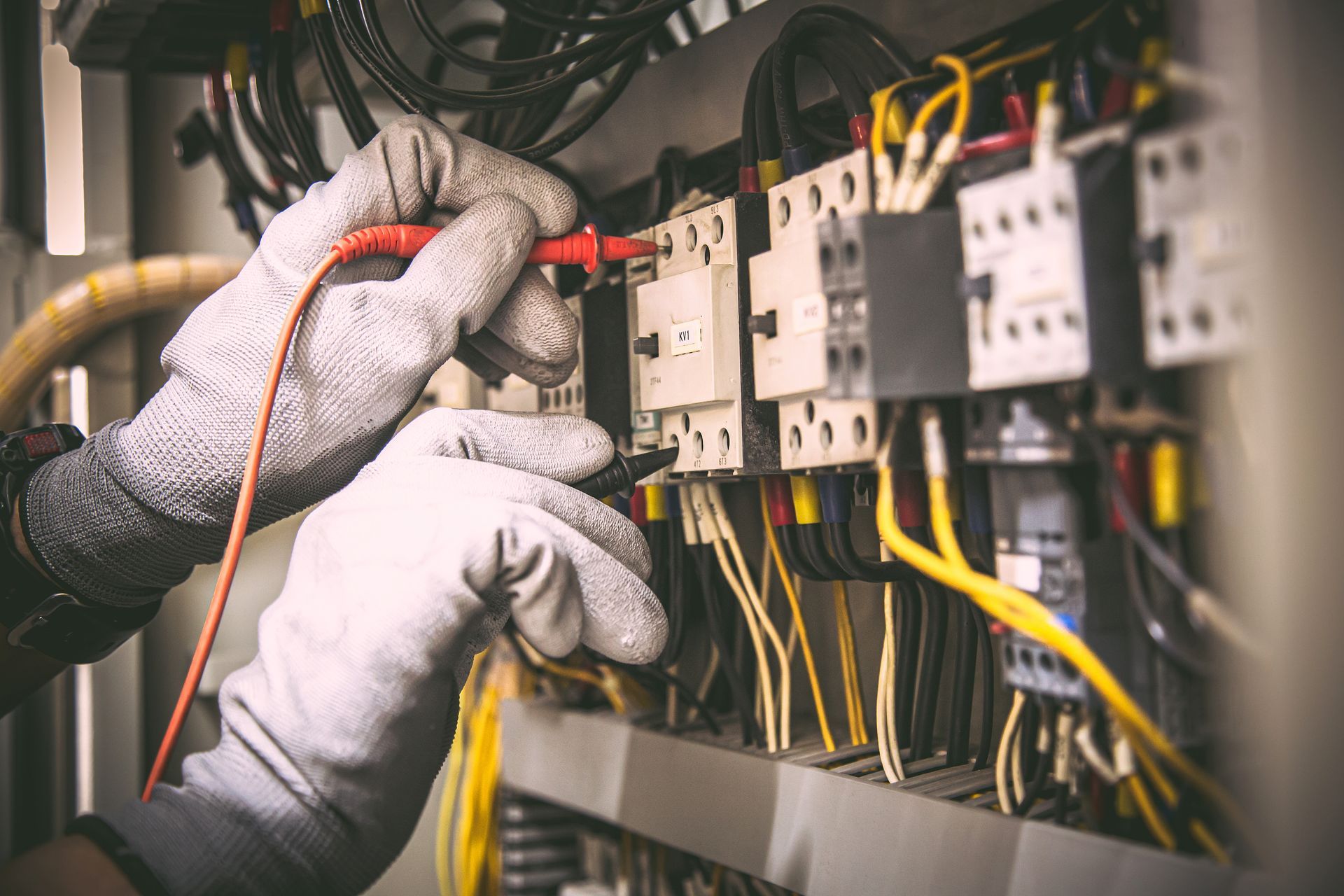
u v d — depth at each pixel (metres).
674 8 0.82
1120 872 0.56
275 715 0.64
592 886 1.34
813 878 0.79
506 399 1.13
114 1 1.06
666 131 1.02
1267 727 0.45
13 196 1.58
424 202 0.80
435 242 0.75
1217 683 0.51
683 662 1.13
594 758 1.10
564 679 1.30
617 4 1.23
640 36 0.86
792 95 0.77
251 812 0.62
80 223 1.55
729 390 0.74
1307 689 0.44
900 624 0.83
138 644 1.56
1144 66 0.53
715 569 0.98
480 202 0.77
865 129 0.71
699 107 0.97
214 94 1.30
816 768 0.81
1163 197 0.48
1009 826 0.63
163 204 1.67
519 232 0.77
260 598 1.63
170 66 1.31
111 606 0.85
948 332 0.57
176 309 1.66
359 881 0.65
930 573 0.58
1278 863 0.46
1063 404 0.54
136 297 1.48
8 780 1.52
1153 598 0.55
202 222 1.69
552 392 1.02
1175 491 0.51
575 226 0.87
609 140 1.11
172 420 0.75
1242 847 0.51
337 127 1.71
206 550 0.81
